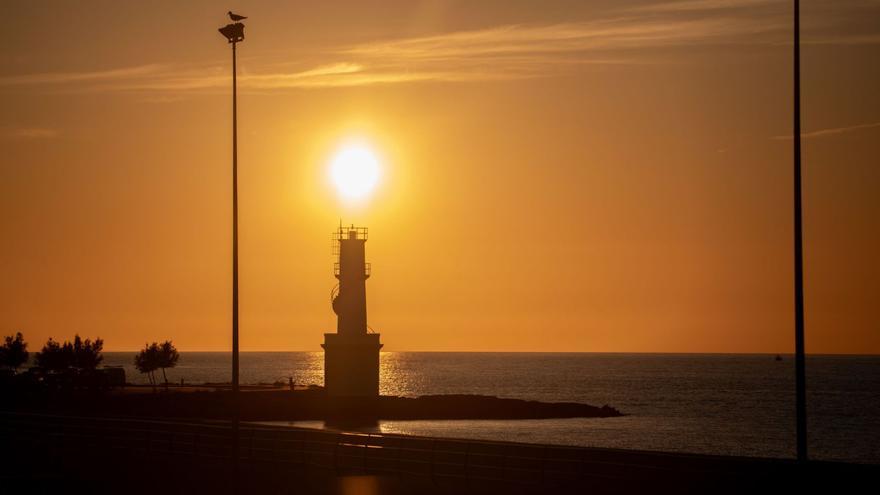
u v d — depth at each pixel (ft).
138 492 245.45
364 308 572.51
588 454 204.74
